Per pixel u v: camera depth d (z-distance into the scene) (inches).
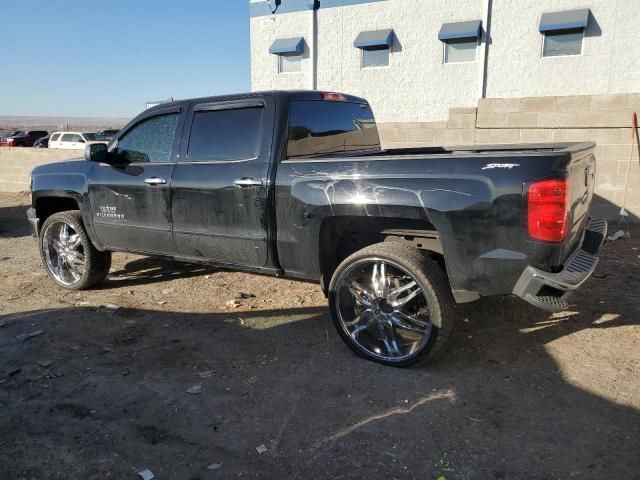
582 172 146.4
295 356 156.2
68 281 229.1
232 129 174.2
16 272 258.2
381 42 651.5
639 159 316.5
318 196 151.9
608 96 319.0
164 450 113.6
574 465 104.6
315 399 132.0
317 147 179.2
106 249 213.6
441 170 135.5
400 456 108.7
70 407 131.3
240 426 121.5
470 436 114.7
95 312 195.8
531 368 144.9
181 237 186.9
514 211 126.9
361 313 152.4
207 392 136.9
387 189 141.5
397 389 135.3
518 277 129.7
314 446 113.1
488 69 614.9
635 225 323.9
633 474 101.6
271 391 136.6
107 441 117.3
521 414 122.8
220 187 171.9
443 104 650.8
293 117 169.6
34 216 232.1
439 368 146.1
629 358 148.9
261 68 768.3
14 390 139.9
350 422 121.4
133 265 264.1
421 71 656.4
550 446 110.7
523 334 167.5
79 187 213.3
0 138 1578.5
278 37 744.3
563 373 141.6
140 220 196.9
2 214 455.2
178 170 183.8
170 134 190.7
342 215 150.3
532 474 102.3
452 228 133.9
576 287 127.0
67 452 113.5
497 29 602.9
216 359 155.5
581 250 150.7
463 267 135.0
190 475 105.3
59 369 151.1
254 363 152.4
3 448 115.2
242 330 176.7
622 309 185.0
